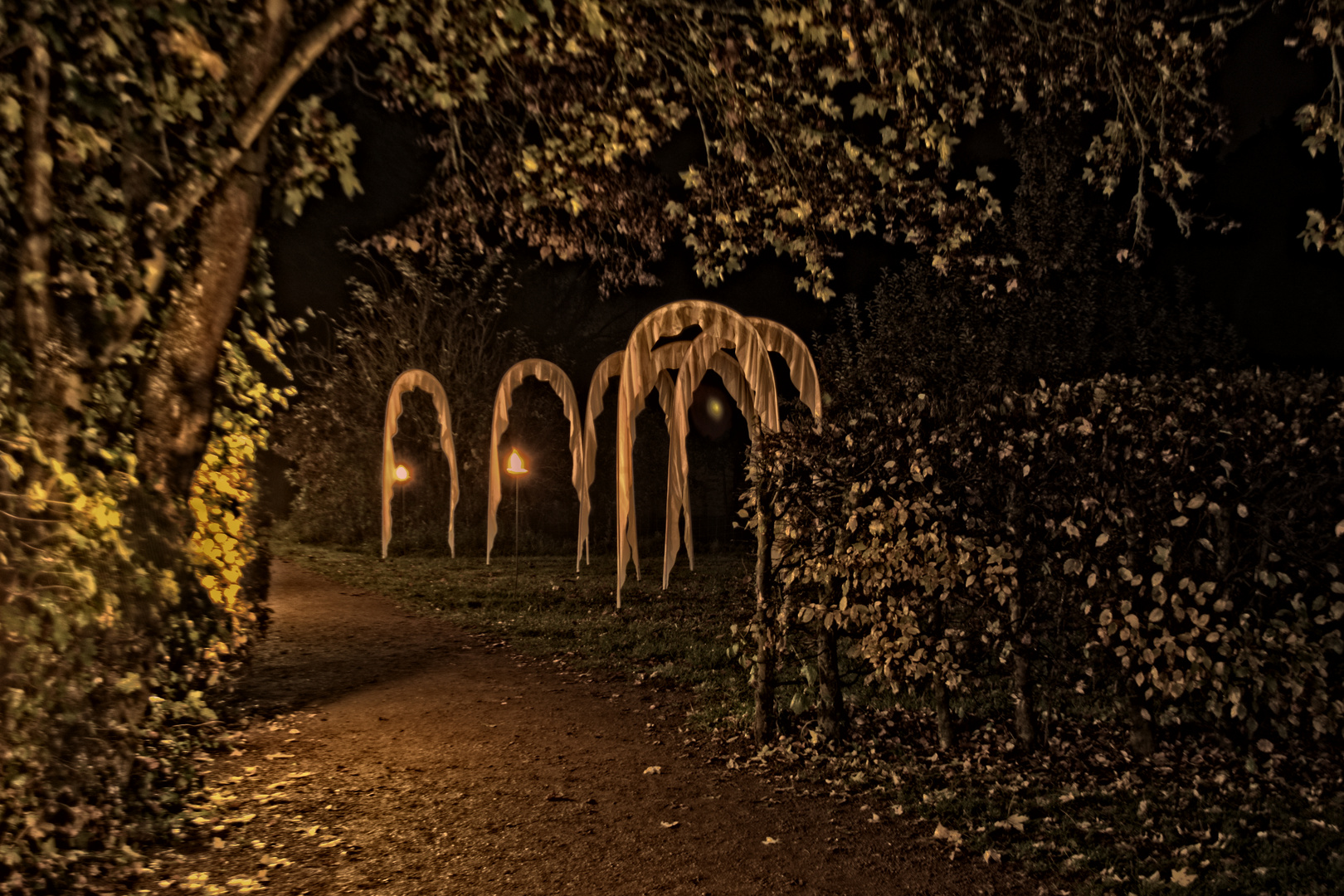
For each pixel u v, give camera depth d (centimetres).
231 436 709
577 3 650
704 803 534
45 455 452
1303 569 518
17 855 401
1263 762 555
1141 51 663
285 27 587
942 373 1060
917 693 742
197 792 546
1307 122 537
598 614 1289
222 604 656
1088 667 586
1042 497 583
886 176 744
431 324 2552
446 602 1442
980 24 720
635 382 727
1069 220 1088
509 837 486
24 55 481
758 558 650
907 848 462
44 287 478
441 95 714
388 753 642
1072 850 450
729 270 887
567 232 923
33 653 416
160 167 571
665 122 790
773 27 653
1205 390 566
